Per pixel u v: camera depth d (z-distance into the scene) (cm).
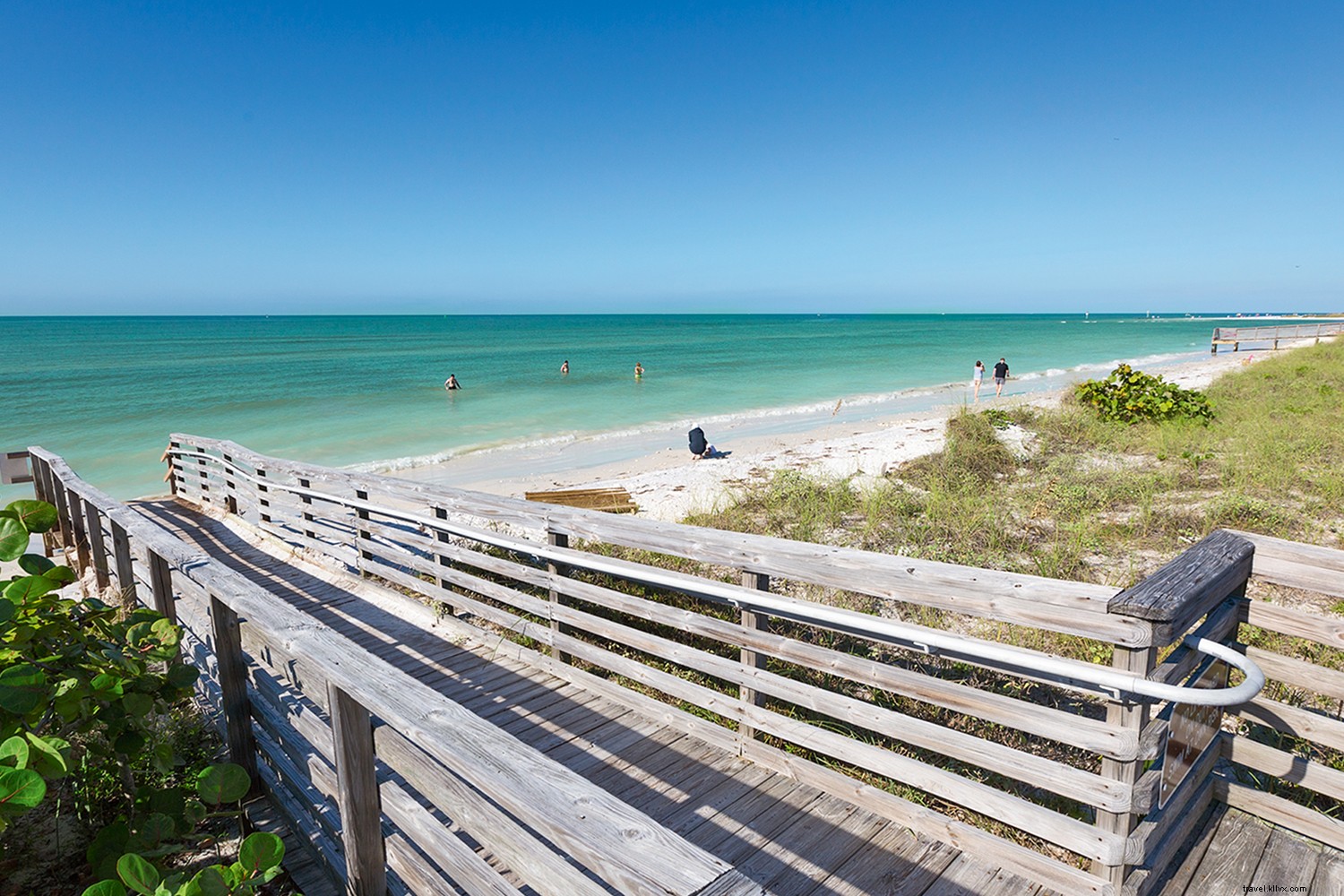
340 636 236
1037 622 243
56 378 3700
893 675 284
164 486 1453
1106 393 1293
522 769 156
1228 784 294
